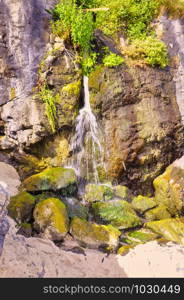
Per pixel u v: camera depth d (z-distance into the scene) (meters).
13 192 5.32
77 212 5.43
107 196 6.08
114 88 6.64
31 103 6.14
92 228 4.91
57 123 6.25
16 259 3.80
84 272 4.06
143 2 7.75
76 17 6.56
